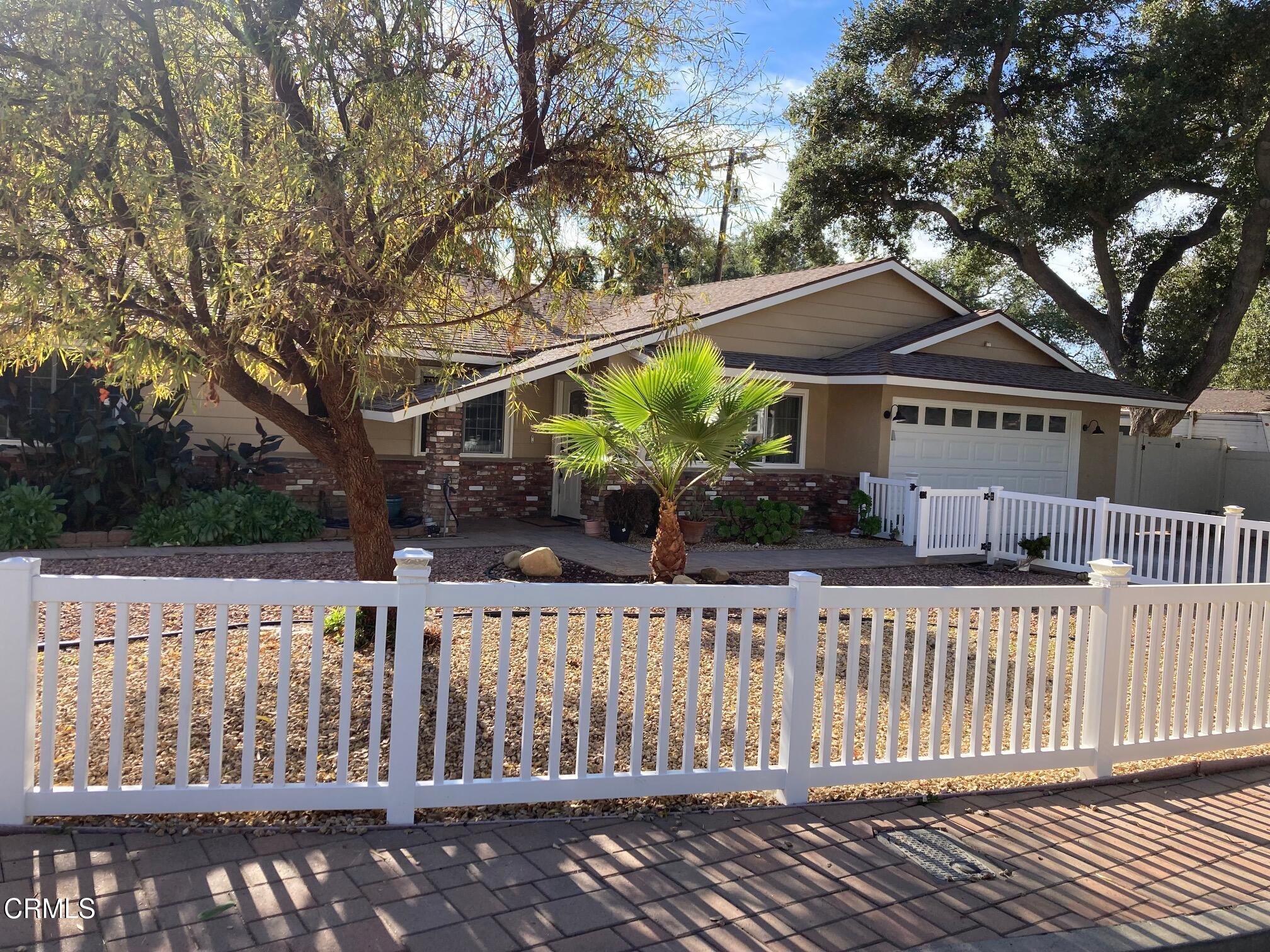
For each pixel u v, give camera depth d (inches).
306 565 418.3
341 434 261.4
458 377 383.6
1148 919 142.2
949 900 145.2
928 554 503.8
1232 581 422.6
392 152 227.5
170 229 215.5
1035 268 971.3
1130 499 839.7
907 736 231.6
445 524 535.8
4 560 150.9
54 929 124.4
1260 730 225.0
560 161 253.4
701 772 174.7
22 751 151.7
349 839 155.0
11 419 466.3
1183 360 937.5
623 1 249.1
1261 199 822.5
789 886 146.9
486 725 211.0
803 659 178.5
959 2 883.4
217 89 238.4
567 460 409.1
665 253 270.8
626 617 336.5
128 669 244.2
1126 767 215.9
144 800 154.3
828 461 664.4
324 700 220.2
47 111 212.1
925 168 1027.9
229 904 132.8
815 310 661.9
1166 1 842.8
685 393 359.3
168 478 470.3
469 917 132.5
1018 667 196.1
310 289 216.2
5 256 210.7
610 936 129.6
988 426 670.5
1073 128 857.5
